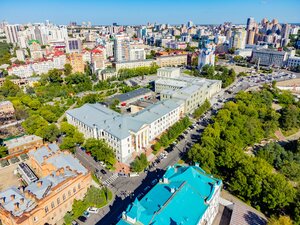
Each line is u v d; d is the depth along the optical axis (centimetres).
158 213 6975
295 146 13325
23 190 9031
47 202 8475
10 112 19475
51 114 18238
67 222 8762
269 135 15475
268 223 8169
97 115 15425
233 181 9950
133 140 13562
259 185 9212
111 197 10275
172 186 8112
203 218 7756
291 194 8844
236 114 16288
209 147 11994
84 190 10138
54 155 11081
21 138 14625
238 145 12912
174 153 13788
